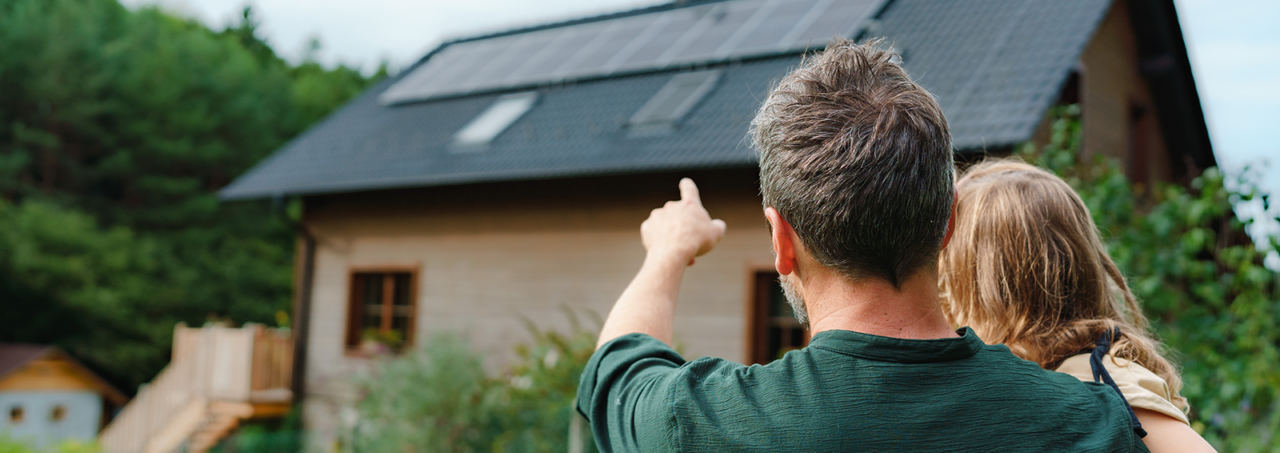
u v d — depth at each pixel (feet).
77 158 85.87
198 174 91.40
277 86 102.63
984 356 2.80
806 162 2.88
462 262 33.96
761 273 27.20
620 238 30.09
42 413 65.67
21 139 79.97
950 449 2.57
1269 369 14.38
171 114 89.10
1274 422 13.66
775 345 26.99
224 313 82.74
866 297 2.88
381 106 42.86
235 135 93.66
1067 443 2.64
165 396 37.91
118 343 75.72
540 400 25.90
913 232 2.82
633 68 34.96
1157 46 32.83
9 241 72.64
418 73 45.65
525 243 32.42
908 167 2.81
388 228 36.35
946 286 4.69
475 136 34.35
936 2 31.35
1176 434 3.18
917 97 2.94
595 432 3.27
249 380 35.58
